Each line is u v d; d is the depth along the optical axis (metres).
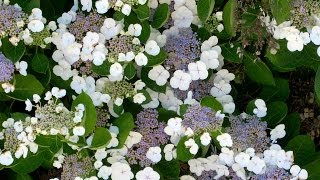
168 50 0.45
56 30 0.43
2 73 0.40
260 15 0.44
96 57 0.42
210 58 0.45
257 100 0.45
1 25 0.41
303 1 0.41
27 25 0.43
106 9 0.42
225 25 0.45
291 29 0.42
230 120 0.45
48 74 0.44
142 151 0.44
